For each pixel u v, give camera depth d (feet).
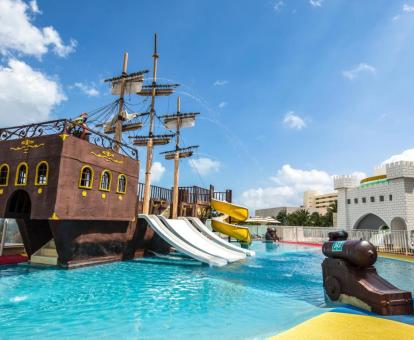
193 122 82.28
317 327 16.66
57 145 35.99
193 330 17.94
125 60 62.18
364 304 20.45
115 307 22.56
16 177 38.29
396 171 83.61
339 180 104.94
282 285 31.76
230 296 26.58
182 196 81.82
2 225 43.45
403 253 58.80
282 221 279.49
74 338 16.53
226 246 58.85
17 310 21.43
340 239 25.61
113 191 44.78
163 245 60.59
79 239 39.32
